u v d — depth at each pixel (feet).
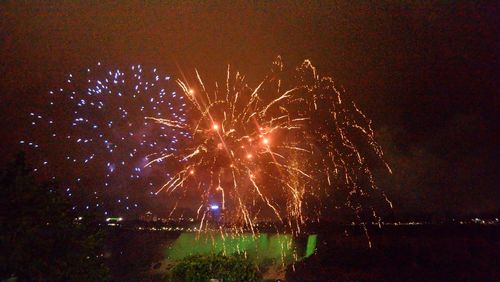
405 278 68.39
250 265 28.55
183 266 27.89
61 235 22.71
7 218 21.15
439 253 83.71
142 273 61.21
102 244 25.02
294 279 63.98
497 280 67.46
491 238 96.58
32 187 22.11
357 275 67.87
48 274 21.68
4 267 20.44
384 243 91.30
